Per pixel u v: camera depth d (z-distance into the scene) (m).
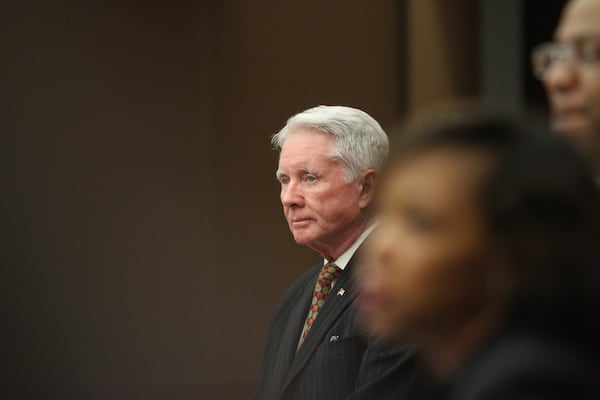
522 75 16.38
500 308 1.76
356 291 6.21
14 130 16.58
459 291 1.74
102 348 17.08
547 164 1.73
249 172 17.77
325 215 6.60
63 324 16.89
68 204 16.88
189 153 17.48
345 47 17.86
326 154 6.62
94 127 16.97
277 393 6.55
